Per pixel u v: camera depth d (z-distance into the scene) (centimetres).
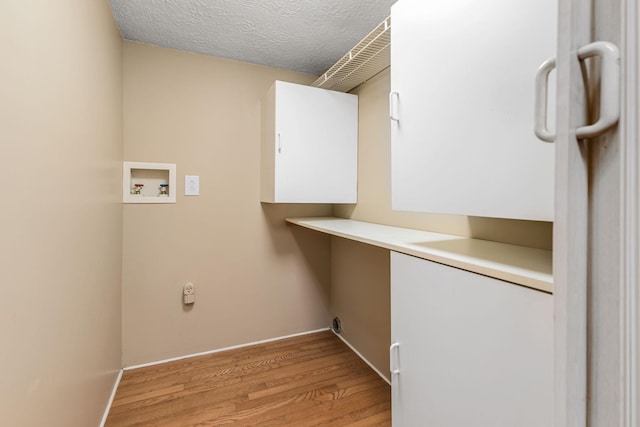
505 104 71
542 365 60
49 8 82
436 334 87
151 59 187
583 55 34
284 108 183
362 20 159
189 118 198
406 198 104
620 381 33
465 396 78
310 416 146
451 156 86
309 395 162
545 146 64
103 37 136
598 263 34
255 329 224
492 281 70
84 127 110
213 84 204
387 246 109
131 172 188
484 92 76
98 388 133
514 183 70
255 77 216
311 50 193
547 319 59
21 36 68
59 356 91
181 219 199
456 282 80
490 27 74
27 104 71
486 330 72
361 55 158
